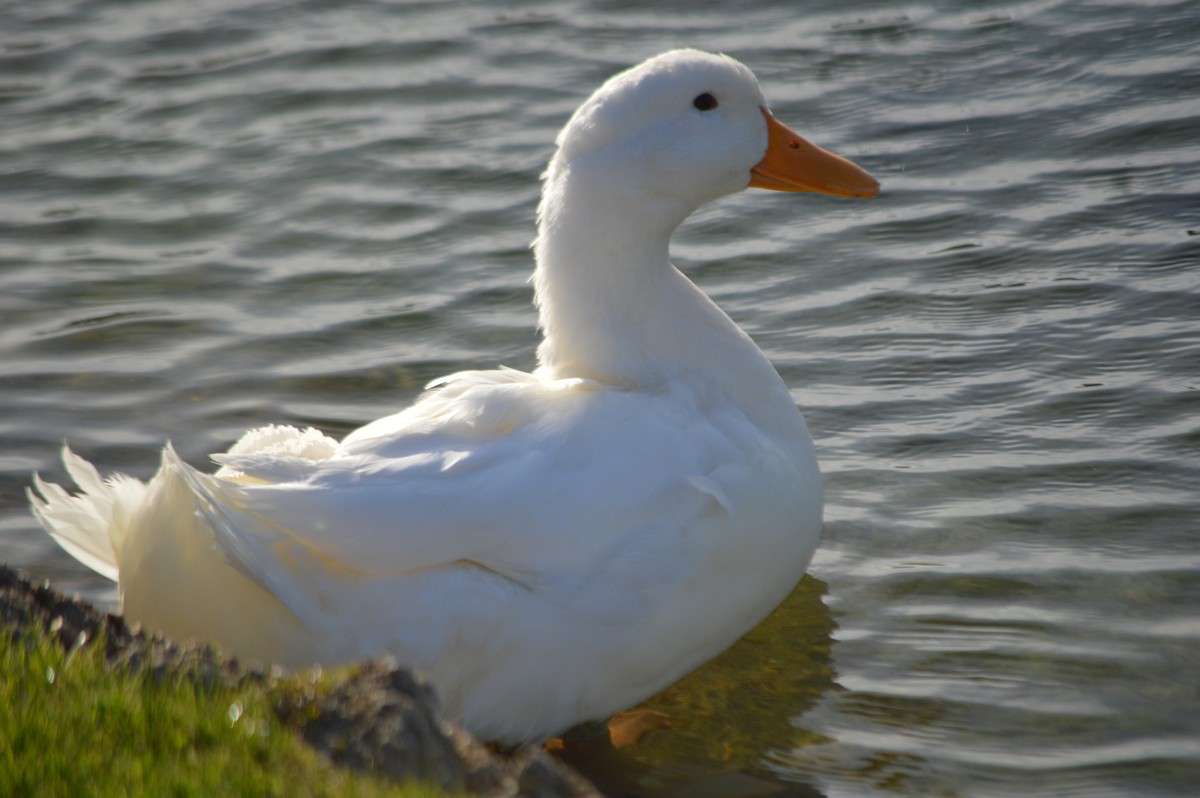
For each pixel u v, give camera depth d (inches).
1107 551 394.6
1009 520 412.5
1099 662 353.4
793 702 354.0
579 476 327.0
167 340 532.4
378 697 256.7
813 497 372.2
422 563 313.0
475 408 337.4
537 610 318.7
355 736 251.4
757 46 742.5
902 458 445.1
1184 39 694.5
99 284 573.9
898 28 749.9
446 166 655.1
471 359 514.0
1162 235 552.4
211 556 311.7
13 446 467.2
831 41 741.9
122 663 267.3
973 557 398.9
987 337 503.8
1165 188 582.2
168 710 247.3
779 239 584.4
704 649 352.2
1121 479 424.2
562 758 342.6
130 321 546.0
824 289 544.7
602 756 342.6
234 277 577.3
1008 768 323.0
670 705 358.9
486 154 663.8
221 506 302.7
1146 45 694.5
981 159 624.7
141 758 235.1
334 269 579.2
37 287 571.8
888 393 478.0
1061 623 369.1
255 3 855.7
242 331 537.0
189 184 654.5
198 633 316.2
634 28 781.3
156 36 816.9
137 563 312.7
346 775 236.2
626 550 326.3
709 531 335.3
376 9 839.1
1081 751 325.7
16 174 670.5
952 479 432.8
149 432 473.7
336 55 776.9
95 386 502.6
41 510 352.5
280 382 502.0
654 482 331.9
